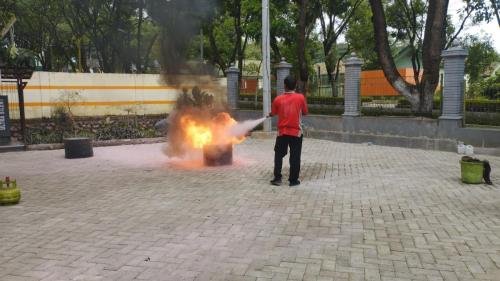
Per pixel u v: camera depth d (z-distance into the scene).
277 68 16.69
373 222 5.55
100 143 13.44
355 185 7.70
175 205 6.44
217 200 6.70
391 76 13.78
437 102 15.29
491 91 13.62
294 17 21.17
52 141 13.73
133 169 9.44
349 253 4.51
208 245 4.77
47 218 5.87
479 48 25.39
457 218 5.68
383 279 3.90
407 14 23.05
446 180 8.07
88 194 7.21
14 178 8.70
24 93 15.69
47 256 4.50
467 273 4.01
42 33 25.22
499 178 8.30
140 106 18.66
